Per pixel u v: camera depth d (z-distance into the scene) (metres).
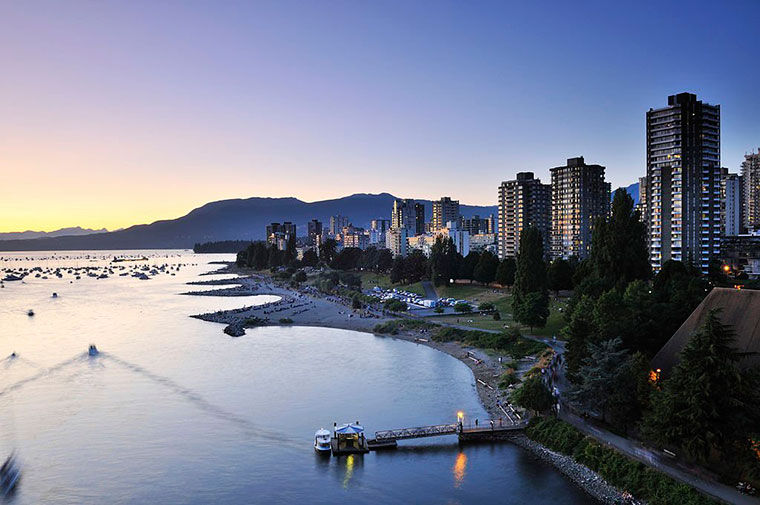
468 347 162.88
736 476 67.56
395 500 75.69
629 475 72.88
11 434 101.19
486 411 108.19
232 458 90.00
